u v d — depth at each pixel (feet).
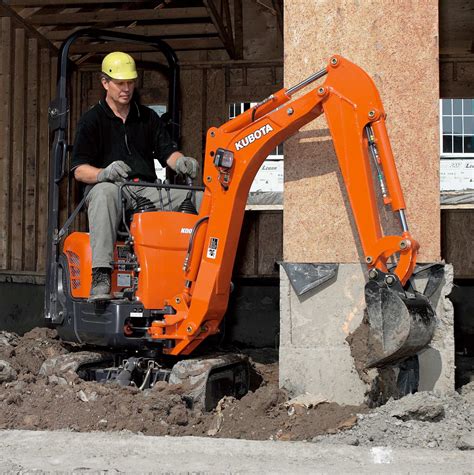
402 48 14.15
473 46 34.78
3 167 31.40
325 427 12.60
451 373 13.65
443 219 31.45
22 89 32.55
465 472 9.56
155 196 16.65
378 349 12.71
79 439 11.14
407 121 14.10
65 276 16.58
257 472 9.56
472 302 30.81
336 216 14.32
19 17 32.09
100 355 16.26
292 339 14.32
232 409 13.47
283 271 14.42
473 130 38.40
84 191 17.26
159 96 37.32
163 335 15.07
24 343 19.03
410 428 11.95
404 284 13.03
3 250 31.24
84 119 17.26
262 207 27.20
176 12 33.47
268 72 36.76
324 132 14.42
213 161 14.55
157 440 11.06
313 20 14.43
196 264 14.99
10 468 9.74
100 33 17.58
